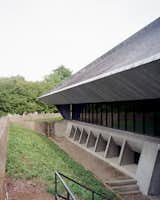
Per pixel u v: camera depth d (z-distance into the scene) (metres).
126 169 15.95
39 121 35.97
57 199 7.00
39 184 9.10
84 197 9.76
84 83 14.99
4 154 10.51
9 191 7.80
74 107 34.06
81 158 19.94
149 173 13.06
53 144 25.86
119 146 19.50
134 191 13.35
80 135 27.66
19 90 45.00
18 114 44.31
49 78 69.25
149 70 8.73
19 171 10.16
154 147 13.30
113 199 11.55
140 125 16.36
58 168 13.40
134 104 17.05
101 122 23.34
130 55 14.43
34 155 14.59
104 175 15.22
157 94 10.63
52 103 34.00
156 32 16.05
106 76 11.64
